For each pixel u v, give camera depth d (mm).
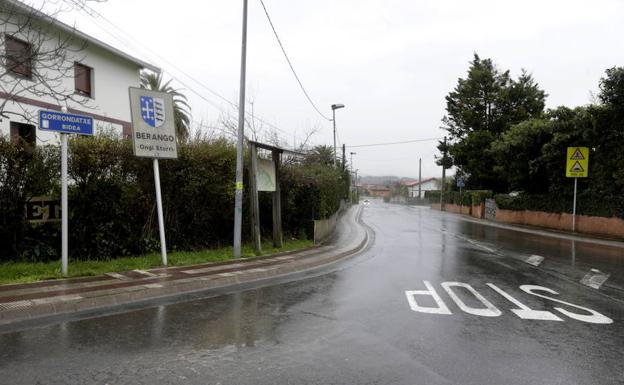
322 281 9148
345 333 5590
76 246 10047
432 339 5398
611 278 9898
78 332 5453
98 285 7574
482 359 4750
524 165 24625
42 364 4402
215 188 12031
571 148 19672
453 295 7914
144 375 4180
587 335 5672
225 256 11375
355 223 25312
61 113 7992
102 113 18562
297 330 5691
